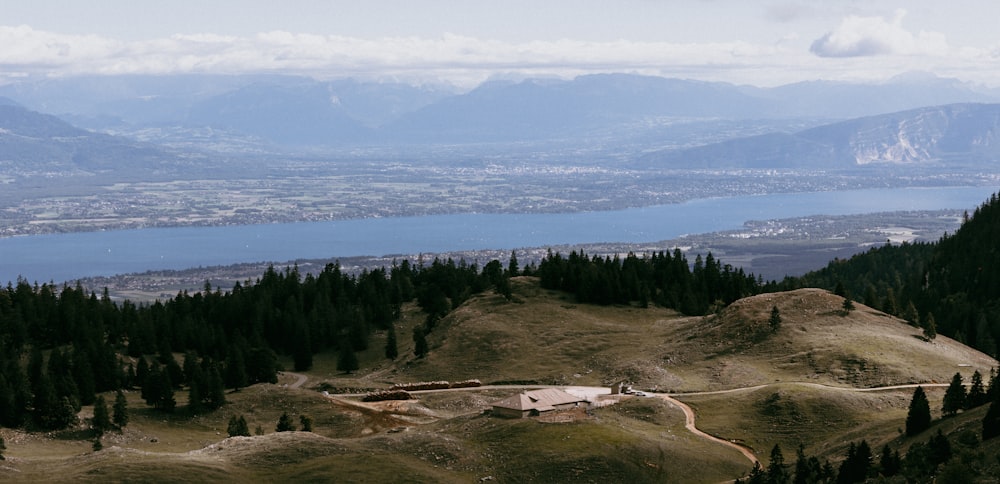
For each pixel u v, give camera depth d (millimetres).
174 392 187375
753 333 179750
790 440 128375
